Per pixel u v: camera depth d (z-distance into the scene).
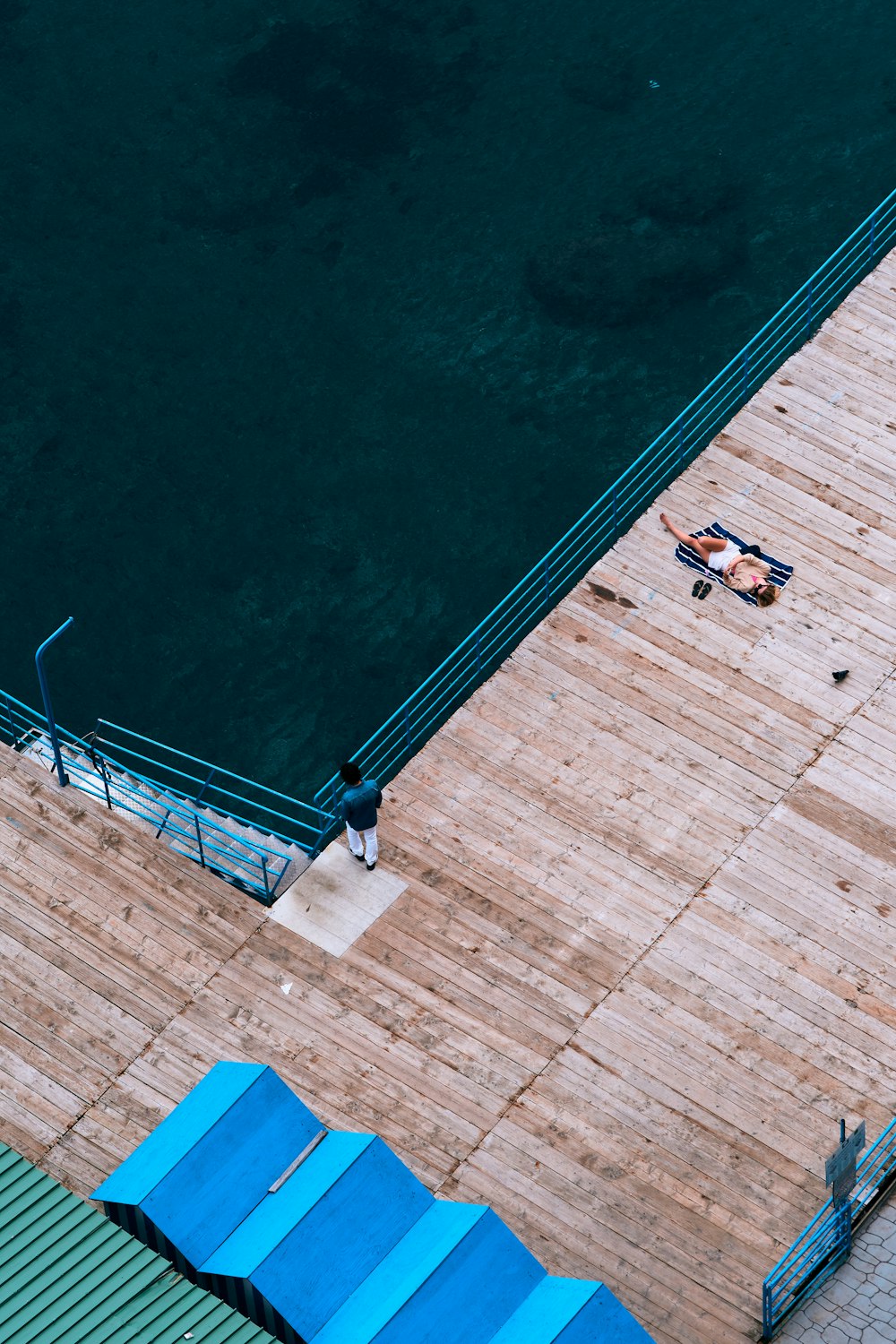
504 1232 19.75
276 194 43.69
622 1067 23.58
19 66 46.53
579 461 38.38
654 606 27.80
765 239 42.06
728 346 40.16
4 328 41.16
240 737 34.62
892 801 25.88
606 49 46.44
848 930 24.69
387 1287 19.42
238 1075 20.98
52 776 26.77
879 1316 21.19
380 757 34.12
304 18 47.31
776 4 47.22
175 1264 20.20
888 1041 23.70
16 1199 17.86
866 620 27.58
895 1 47.16
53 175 44.19
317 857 25.81
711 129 44.47
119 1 47.81
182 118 45.25
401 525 37.53
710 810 25.83
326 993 24.39
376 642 35.81
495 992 24.31
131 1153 22.31
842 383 30.30
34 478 38.44
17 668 35.56
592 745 26.45
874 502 28.84
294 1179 20.33
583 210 42.97
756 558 28.02
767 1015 23.95
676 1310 21.52
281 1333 19.55
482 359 40.28
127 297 41.75
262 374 40.25
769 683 27.00
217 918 25.19
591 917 24.94
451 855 25.56
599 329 40.66
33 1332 16.86
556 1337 18.78
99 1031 24.05
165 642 35.94
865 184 42.97
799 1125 23.02
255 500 38.03
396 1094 23.39
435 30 47.06
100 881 25.53
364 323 41.12
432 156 44.31
